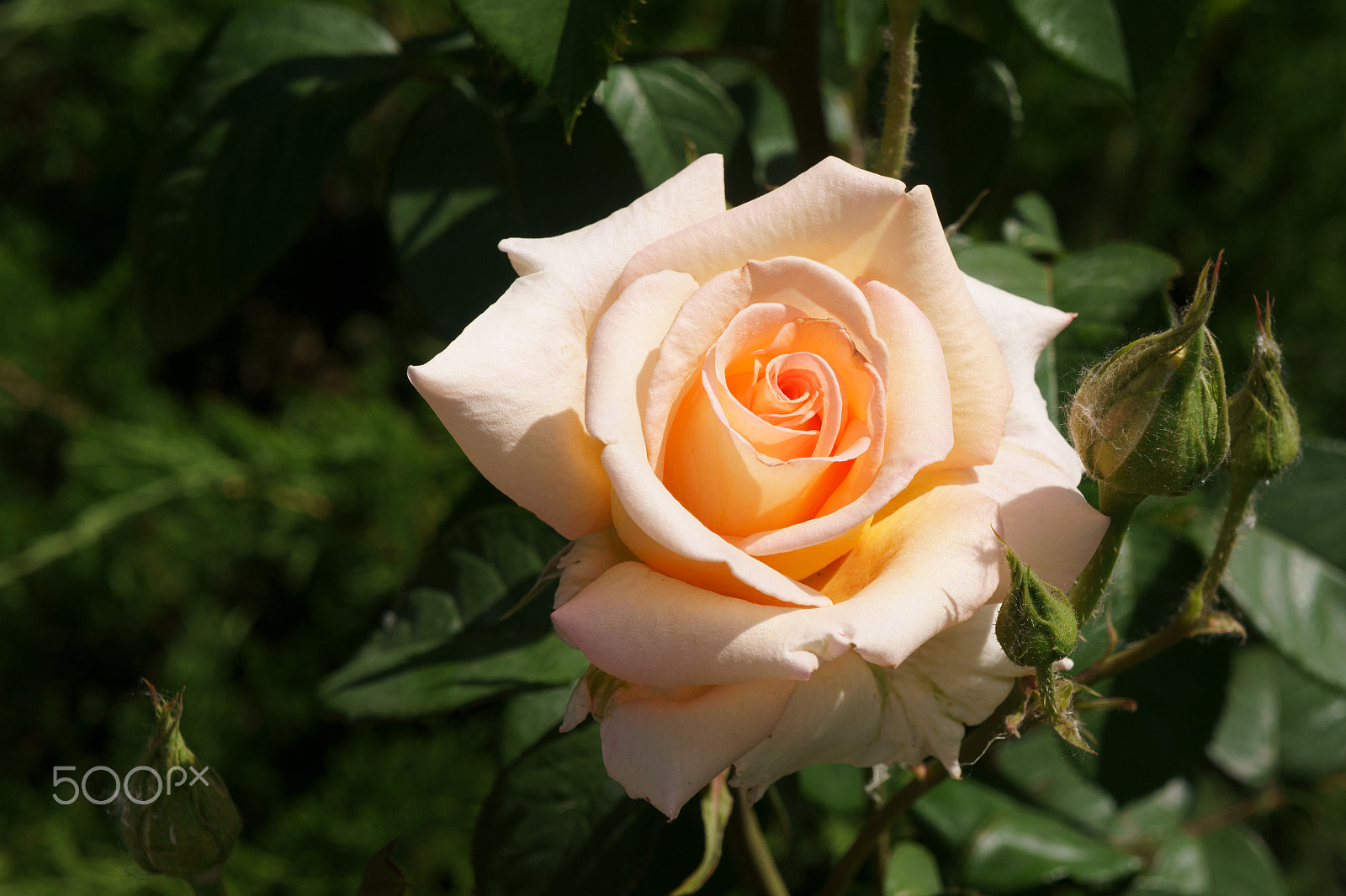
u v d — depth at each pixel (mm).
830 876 498
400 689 505
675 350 411
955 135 553
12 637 1071
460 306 521
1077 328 510
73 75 1147
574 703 416
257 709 1058
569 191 527
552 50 446
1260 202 1104
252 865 882
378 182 1141
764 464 408
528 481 417
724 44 726
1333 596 559
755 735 407
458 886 911
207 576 1100
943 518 416
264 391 1328
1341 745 760
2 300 1023
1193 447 406
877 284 419
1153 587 548
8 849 948
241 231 530
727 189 540
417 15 894
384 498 961
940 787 692
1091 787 681
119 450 967
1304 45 1054
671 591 408
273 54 540
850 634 397
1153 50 496
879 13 591
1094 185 1094
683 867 528
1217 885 729
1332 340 1105
